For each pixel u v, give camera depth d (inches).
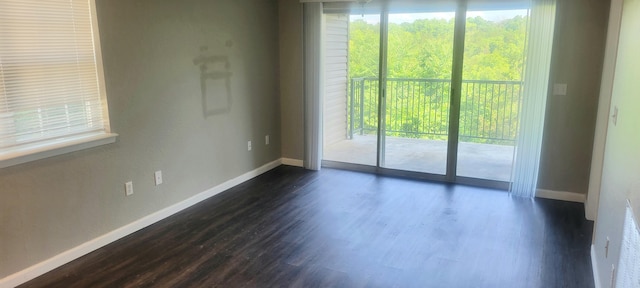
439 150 194.2
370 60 186.7
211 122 161.2
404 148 198.7
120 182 127.3
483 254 117.4
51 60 107.1
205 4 152.1
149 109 134.6
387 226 136.3
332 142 207.8
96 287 101.8
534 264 111.8
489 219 141.5
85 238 118.4
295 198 162.4
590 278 105.0
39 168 105.1
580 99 150.1
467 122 184.7
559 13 146.4
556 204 155.0
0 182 97.8
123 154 127.3
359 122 198.5
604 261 93.1
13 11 98.1
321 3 183.6
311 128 196.4
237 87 173.0
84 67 115.0
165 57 138.4
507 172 182.1
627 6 96.7
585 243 123.6
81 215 116.6
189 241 126.4
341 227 135.8
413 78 182.5
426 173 183.9
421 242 125.0
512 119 175.6
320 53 187.9
